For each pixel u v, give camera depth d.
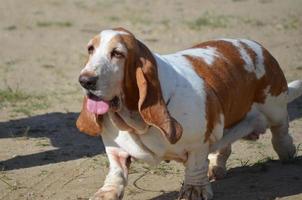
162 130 6.26
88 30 18.42
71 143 9.78
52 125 10.68
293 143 9.02
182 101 6.59
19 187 8.07
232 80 7.28
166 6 21.53
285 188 7.73
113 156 6.94
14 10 21.53
